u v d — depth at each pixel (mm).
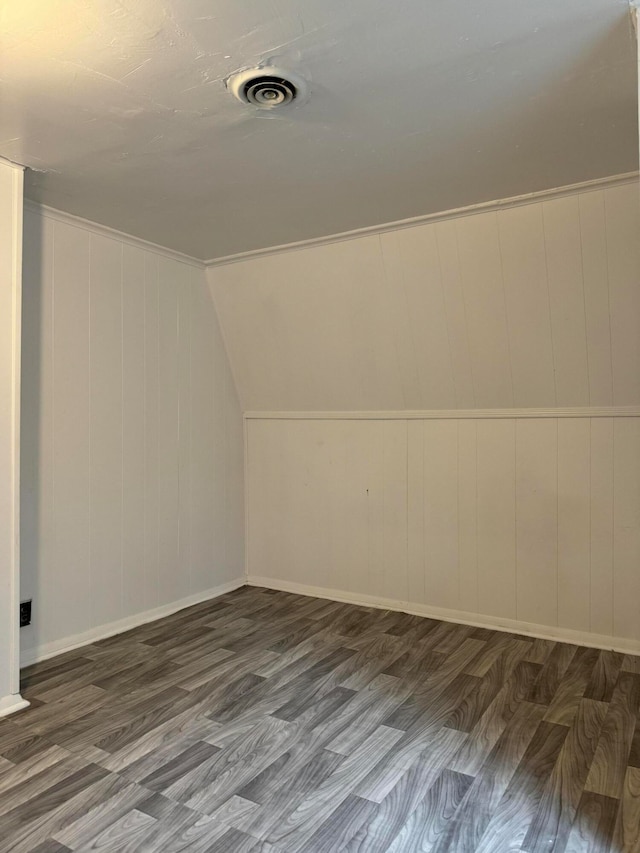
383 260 3234
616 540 3062
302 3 1485
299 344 3756
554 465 3211
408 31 1600
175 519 3668
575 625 3170
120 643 3117
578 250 2785
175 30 1589
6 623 2395
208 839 1665
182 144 2232
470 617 3455
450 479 3508
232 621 3471
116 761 2035
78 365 3080
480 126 2115
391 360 3506
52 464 2955
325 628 3355
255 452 4211
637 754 2070
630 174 2514
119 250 3291
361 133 2154
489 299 3078
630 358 2902
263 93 1887
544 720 2312
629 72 1799
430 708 2414
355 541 3832
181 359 3707
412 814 1771
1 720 2309
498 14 1537
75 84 1840
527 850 1626
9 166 2398
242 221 3070
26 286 2824
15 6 1496
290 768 2002
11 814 1761
